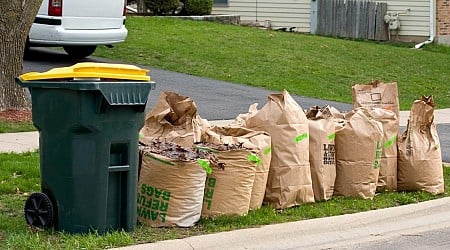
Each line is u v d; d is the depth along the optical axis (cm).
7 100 1400
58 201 730
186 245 739
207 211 810
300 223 824
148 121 882
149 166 781
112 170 728
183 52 2186
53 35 1844
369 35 3002
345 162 933
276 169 866
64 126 716
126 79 727
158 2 2862
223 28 2639
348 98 1889
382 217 888
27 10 1399
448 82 2244
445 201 962
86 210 721
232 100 1711
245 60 2175
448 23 2969
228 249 761
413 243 818
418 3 2959
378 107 1016
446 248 801
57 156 724
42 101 727
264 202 871
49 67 1875
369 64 2341
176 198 780
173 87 1806
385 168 973
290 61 2227
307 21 3080
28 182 937
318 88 1972
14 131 1305
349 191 934
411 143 986
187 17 2816
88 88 698
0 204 859
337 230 845
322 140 904
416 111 1002
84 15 1864
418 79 2233
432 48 2867
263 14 3134
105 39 1902
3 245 708
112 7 1906
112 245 713
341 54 2427
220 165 804
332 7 3039
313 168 902
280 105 877
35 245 696
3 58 1391
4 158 1064
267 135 857
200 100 1684
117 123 724
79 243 703
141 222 787
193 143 848
